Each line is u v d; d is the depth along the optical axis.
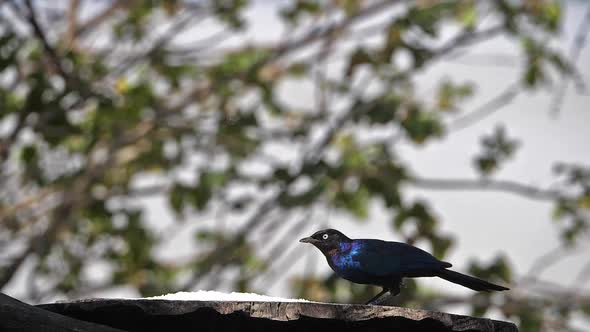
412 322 5.22
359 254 7.17
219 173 15.38
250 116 15.59
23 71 14.16
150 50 15.59
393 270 7.03
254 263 15.58
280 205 15.24
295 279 15.61
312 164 15.35
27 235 15.52
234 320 5.22
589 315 15.16
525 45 15.21
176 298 5.54
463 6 15.13
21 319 5.00
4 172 15.28
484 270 15.47
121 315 5.22
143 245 16.00
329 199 15.52
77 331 5.05
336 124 15.34
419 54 14.73
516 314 15.12
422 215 15.08
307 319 5.16
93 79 14.97
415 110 15.41
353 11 15.62
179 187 15.51
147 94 15.51
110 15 15.51
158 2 15.64
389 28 14.59
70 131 14.09
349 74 14.68
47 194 15.37
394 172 15.39
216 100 16.05
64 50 14.53
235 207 15.42
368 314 5.06
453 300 15.31
